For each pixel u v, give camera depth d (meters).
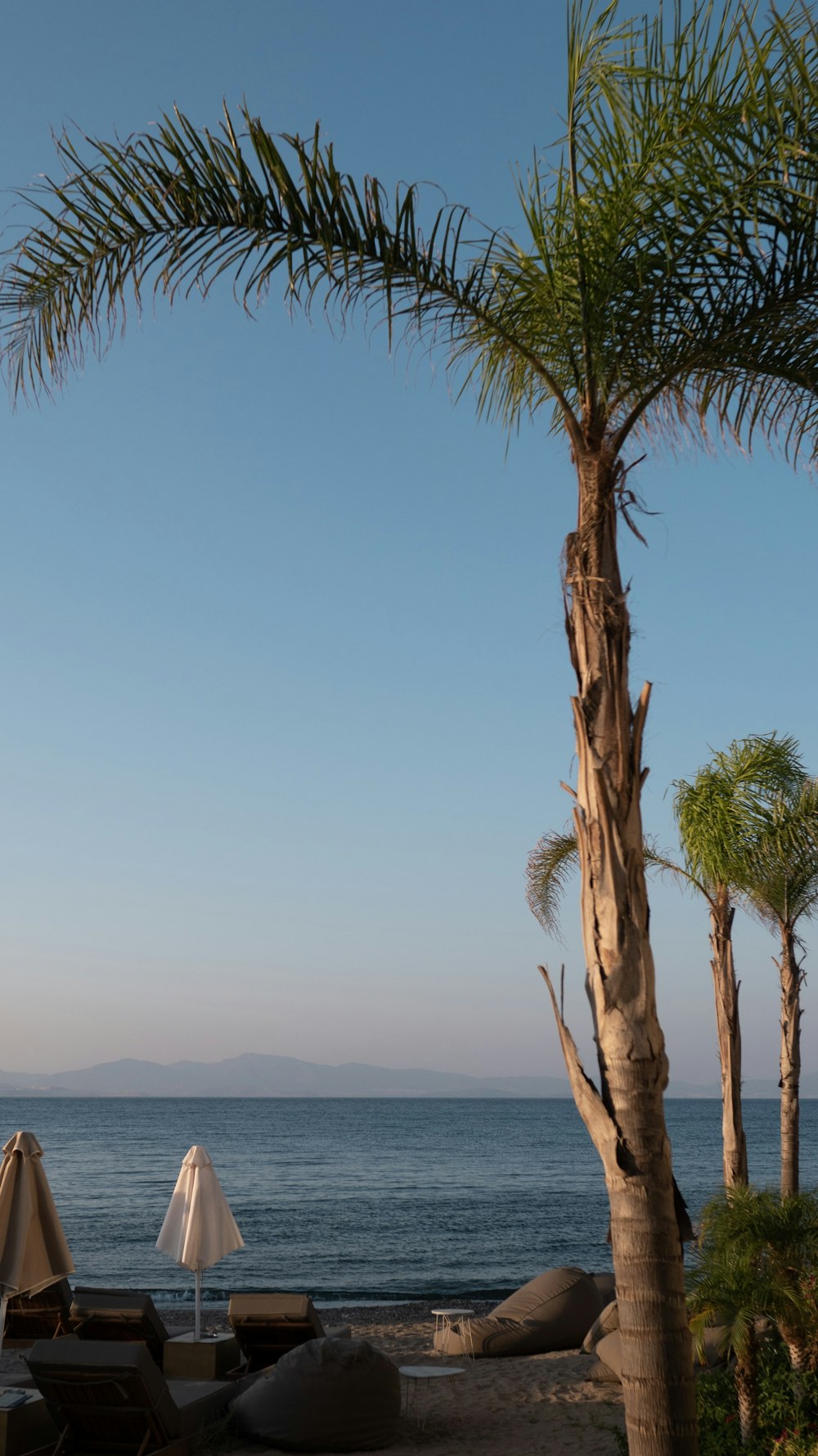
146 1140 85.44
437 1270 25.91
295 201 4.65
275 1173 55.41
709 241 4.58
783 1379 6.82
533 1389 9.62
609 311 4.70
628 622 4.33
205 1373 8.99
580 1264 27.06
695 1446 3.76
